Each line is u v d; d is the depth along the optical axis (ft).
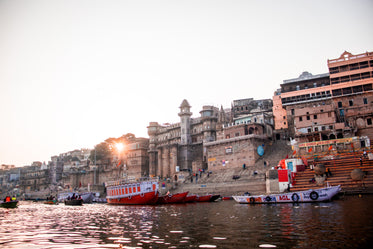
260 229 64.80
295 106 263.90
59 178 524.52
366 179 141.08
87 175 436.35
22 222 97.14
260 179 208.44
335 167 161.58
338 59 254.06
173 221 87.04
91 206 189.67
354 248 45.70
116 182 207.10
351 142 192.44
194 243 53.98
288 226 66.23
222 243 53.01
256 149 245.45
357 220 67.87
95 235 66.44
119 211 132.77
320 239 51.98
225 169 255.70
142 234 65.87
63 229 77.66
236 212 101.04
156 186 175.52
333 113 219.61
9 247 54.70
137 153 377.91
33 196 452.35
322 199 113.19
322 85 263.49
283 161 175.42
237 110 335.88
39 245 56.18
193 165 287.28
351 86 241.14
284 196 120.98
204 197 183.52
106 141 442.91
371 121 214.69
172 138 350.64
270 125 279.69
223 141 259.60
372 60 240.53
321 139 214.90
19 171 586.45
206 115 322.55
